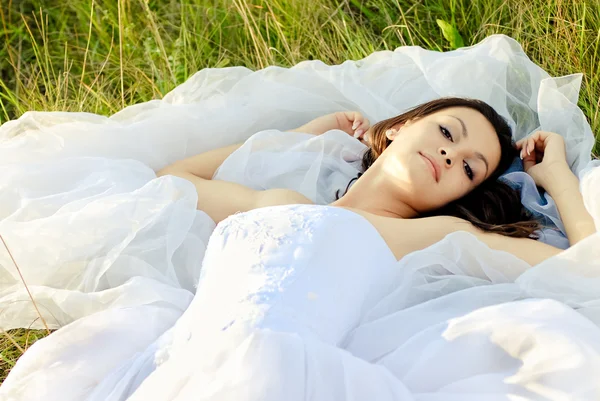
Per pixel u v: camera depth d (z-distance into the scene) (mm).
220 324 1755
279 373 1546
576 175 2418
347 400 1553
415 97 2857
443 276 2039
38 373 1852
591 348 1581
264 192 2404
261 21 3566
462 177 2316
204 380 1589
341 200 2389
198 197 2443
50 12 3859
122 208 2182
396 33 3445
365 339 1854
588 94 2873
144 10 3662
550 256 2074
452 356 1701
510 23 3223
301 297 1798
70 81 3418
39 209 2232
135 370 1818
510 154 2477
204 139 2756
